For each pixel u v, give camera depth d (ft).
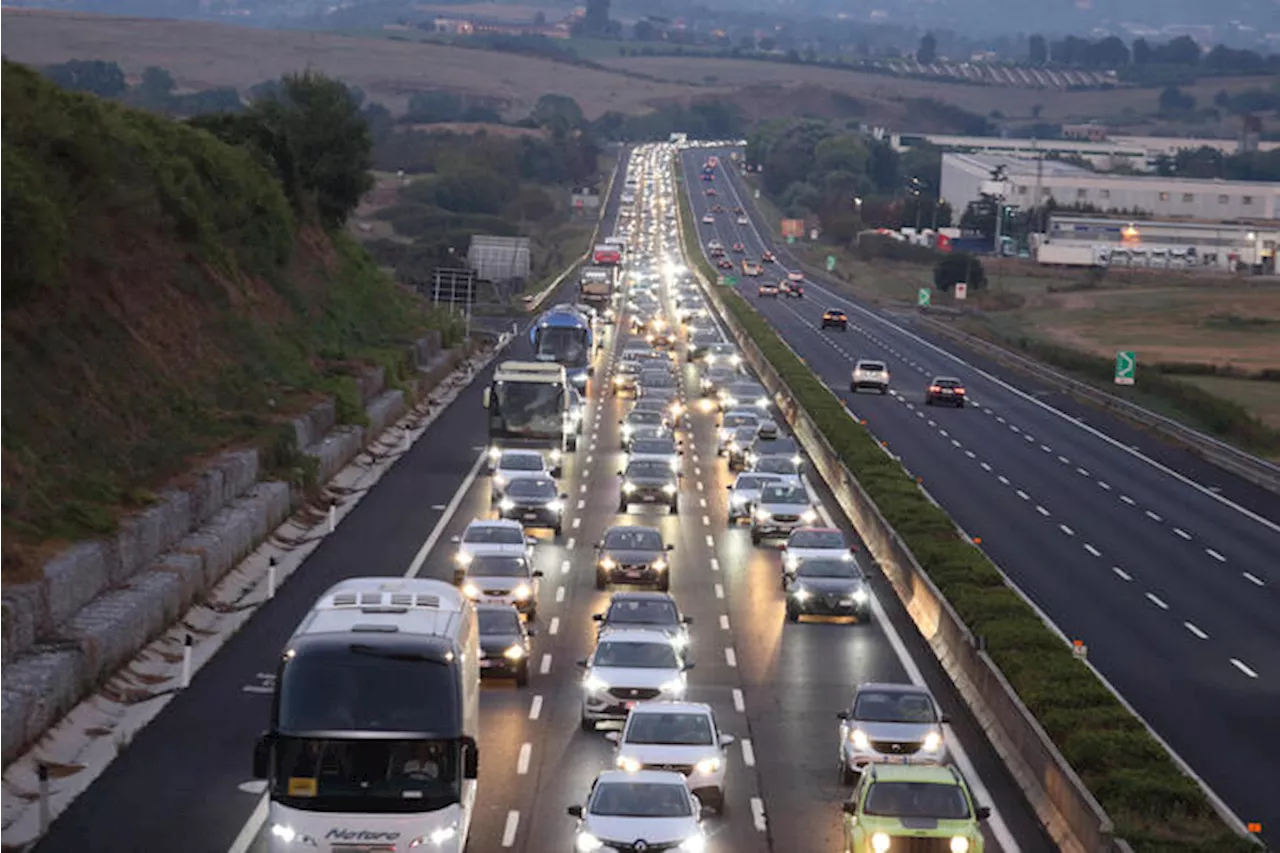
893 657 305.94
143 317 481.46
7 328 396.16
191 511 358.02
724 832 206.59
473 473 511.40
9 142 474.49
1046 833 208.64
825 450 526.98
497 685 278.46
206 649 296.71
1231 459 579.48
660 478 465.06
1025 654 267.80
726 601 353.92
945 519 395.75
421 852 179.83
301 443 479.82
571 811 193.98
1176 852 179.01
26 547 283.38
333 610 193.36
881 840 182.70
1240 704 282.15
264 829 203.72
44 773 202.28
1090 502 497.05
